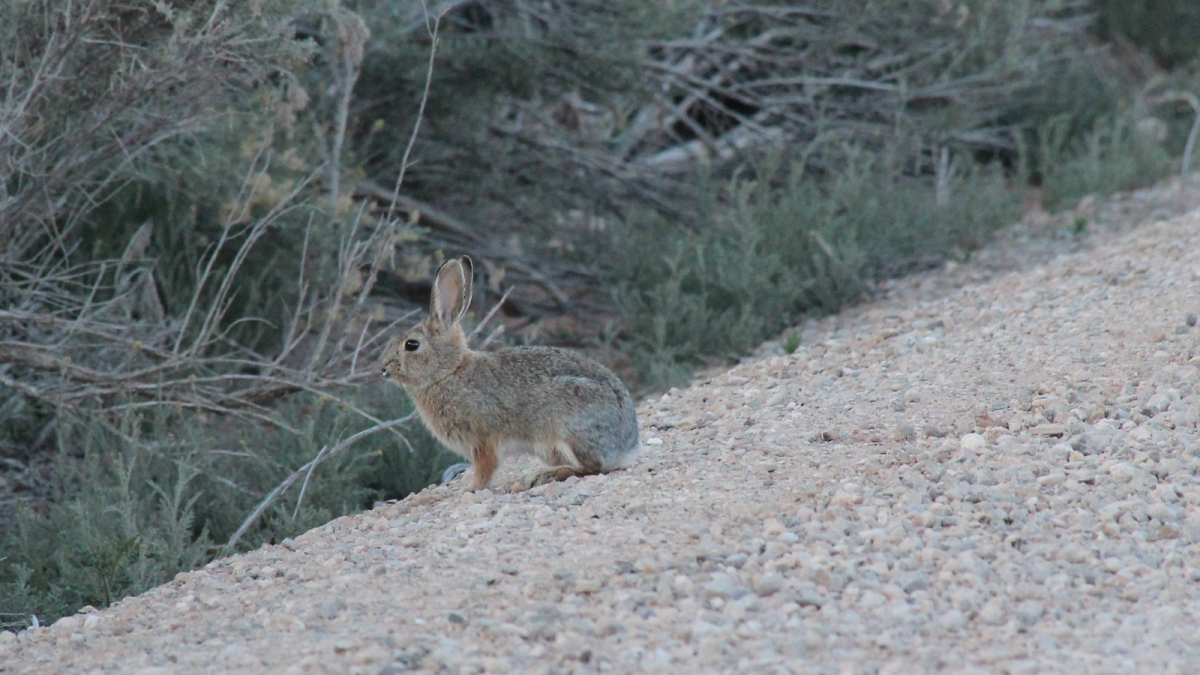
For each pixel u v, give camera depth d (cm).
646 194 1961
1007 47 2191
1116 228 1948
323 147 1491
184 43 1111
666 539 707
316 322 1392
